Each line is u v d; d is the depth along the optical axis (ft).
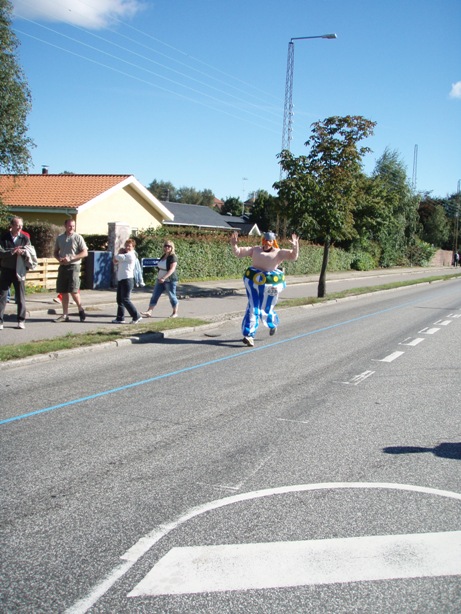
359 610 10.49
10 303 48.75
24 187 94.32
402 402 24.82
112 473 16.28
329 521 13.74
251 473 16.57
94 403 23.11
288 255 36.65
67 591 10.75
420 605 10.69
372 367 31.94
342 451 18.60
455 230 253.85
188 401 23.91
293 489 15.53
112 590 10.83
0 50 63.62
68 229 40.75
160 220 105.09
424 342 41.14
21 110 65.72
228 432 20.16
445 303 73.51
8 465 16.60
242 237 98.58
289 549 12.44
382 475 16.67
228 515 13.92
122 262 41.60
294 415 22.41
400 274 141.28
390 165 177.37
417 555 12.36
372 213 72.69
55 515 13.67
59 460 17.10
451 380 29.22
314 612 10.40
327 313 58.59
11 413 21.39
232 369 30.32
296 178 65.00
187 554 12.12
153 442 18.90
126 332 37.96
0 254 36.29
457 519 14.01
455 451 18.89
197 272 83.87
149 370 29.32
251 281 36.88
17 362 28.73
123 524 13.33
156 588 10.93
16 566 11.51
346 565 11.91
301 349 36.94
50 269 59.62
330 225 66.18
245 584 11.16
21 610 10.17
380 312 60.64
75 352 32.19
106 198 91.97
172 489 15.33
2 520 13.37
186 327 42.06
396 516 14.08
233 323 47.70
